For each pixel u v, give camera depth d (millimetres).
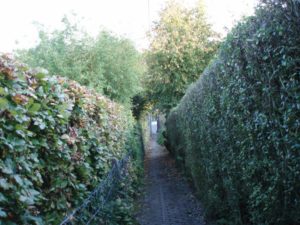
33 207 2352
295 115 2467
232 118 4070
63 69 10266
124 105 12656
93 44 11375
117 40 12531
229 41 3832
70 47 11023
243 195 4289
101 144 5234
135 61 12906
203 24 18922
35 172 2592
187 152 9227
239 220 4445
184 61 18266
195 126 7176
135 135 14945
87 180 4152
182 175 11539
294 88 2412
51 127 2988
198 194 7730
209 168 5941
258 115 3141
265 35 2750
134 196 8844
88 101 4883
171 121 15594
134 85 12656
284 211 2881
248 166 3656
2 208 2002
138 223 6387
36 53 10781
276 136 2816
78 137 3924
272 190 3049
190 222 6379
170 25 18516
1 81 2309
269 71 2809
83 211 3719
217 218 5988
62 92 3562
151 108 25484
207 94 5570
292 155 2586
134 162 11109
